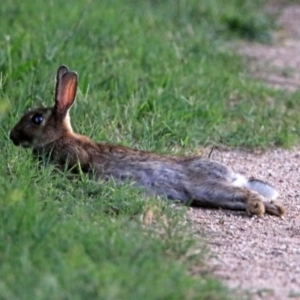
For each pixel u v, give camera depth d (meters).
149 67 16.95
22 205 9.62
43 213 9.55
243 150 14.32
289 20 25.20
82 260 8.44
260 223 10.94
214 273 9.01
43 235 8.99
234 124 15.23
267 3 26.81
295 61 21.02
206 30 22.41
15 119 12.99
